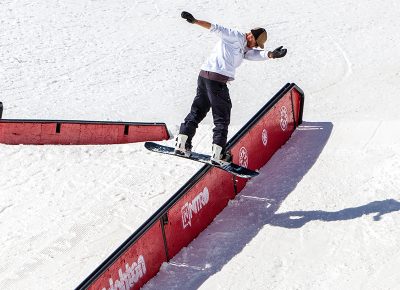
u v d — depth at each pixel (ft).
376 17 201.16
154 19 200.13
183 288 79.97
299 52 175.73
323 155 106.93
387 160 100.27
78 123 117.91
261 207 94.89
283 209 93.35
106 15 201.77
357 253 80.23
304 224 88.48
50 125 117.29
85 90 152.97
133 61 170.50
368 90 146.92
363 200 91.50
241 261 83.05
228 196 97.14
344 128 115.14
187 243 88.84
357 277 75.82
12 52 172.35
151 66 167.63
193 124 92.27
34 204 99.66
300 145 112.37
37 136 117.60
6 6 204.03
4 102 144.36
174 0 216.54
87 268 84.23
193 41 184.55
